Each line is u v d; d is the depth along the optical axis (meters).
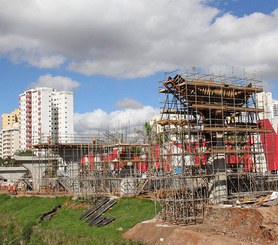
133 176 69.12
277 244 35.78
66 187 72.69
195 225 43.84
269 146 66.19
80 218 54.44
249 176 53.91
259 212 39.41
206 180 51.50
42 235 50.59
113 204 55.66
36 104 186.38
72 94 190.25
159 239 41.56
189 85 49.81
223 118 52.12
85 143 76.50
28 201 68.50
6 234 55.53
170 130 50.19
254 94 55.97
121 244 42.03
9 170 93.62
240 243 36.44
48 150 78.88
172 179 49.72
